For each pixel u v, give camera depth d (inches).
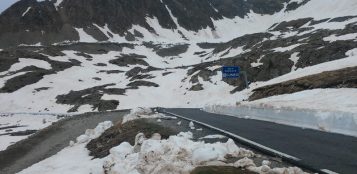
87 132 1075.3
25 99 3481.8
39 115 2790.4
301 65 2891.2
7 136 1862.7
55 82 3946.9
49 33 7583.7
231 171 365.4
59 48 6048.2
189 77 3533.5
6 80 3966.5
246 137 631.2
